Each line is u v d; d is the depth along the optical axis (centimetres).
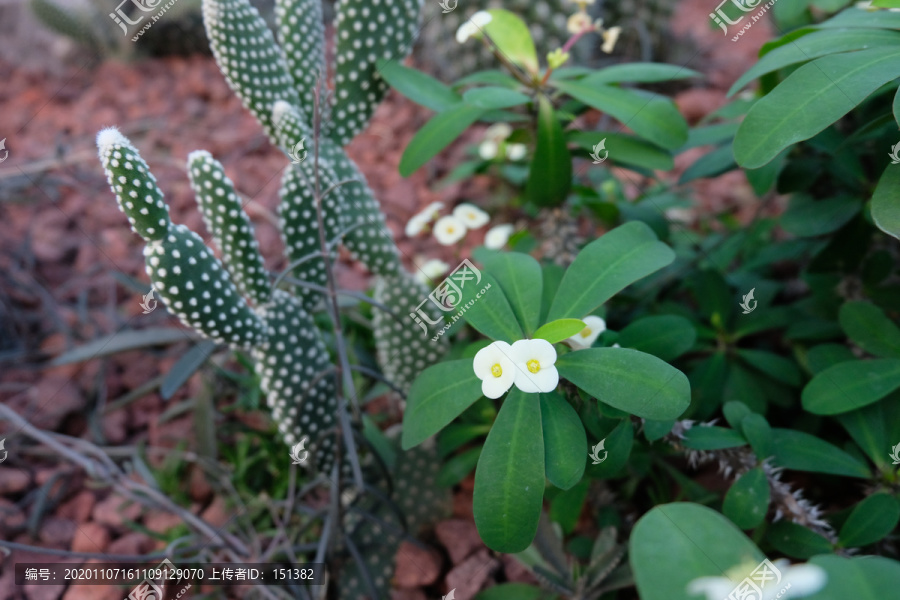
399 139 63
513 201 55
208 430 40
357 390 41
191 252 26
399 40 36
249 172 59
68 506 41
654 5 65
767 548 31
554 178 37
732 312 39
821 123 25
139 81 68
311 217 32
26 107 70
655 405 24
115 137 24
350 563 35
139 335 43
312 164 32
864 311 32
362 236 35
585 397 27
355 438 33
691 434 29
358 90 37
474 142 63
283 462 39
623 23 65
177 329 44
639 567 21
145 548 39
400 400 38
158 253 26
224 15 30
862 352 35
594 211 43
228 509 39
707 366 37
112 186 25
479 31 35
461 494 38
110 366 49
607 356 25
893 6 27
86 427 46
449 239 42
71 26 63
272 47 33
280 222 33
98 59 68
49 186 59
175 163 58
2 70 74
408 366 36
